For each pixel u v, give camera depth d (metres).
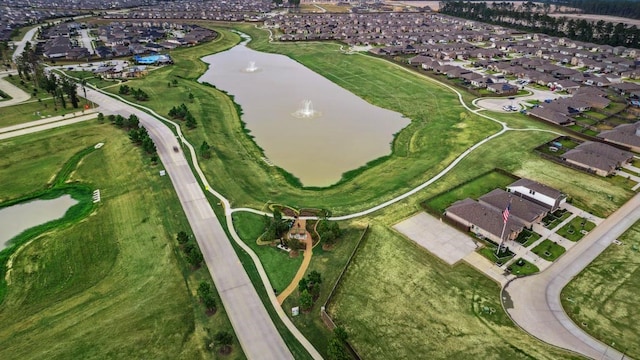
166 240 73.50
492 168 96.69
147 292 62.47
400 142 118.38
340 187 94.56
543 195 79.94
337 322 56.38
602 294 60.16
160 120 125.62
